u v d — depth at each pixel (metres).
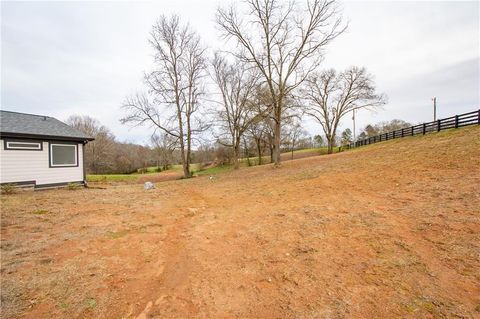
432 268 2.77
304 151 42.81
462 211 4.23
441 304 2.18
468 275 2.57
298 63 15.78
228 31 15.77
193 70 21.50
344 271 2.93
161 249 4.08
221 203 7.75
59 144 11.89
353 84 29.00
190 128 22.05
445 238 3.42
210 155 38.53
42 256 3.69
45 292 2.73
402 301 2.27
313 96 30.55
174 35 20.52
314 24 14.66
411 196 5.60
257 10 15.05
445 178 6.38
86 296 2.68
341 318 2.13
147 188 12.30
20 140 10.41
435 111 30.84
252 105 17.61
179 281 3.04
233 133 23.72
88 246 4.15
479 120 12.91
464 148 8.88
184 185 13.66
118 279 3.08
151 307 2.51
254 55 15.52
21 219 5.71
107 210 6.88
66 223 5.48
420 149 11.28
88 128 38.88
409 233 3.75
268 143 32.22
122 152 40.69
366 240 3.71
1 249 3.94
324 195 7.02
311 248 3.66
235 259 3.58
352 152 20.50
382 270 2.85
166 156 37.62
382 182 7.35
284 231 4.50
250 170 19.62
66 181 12.16
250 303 2.50
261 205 6.83
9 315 2.32
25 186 10.55
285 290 2.67
